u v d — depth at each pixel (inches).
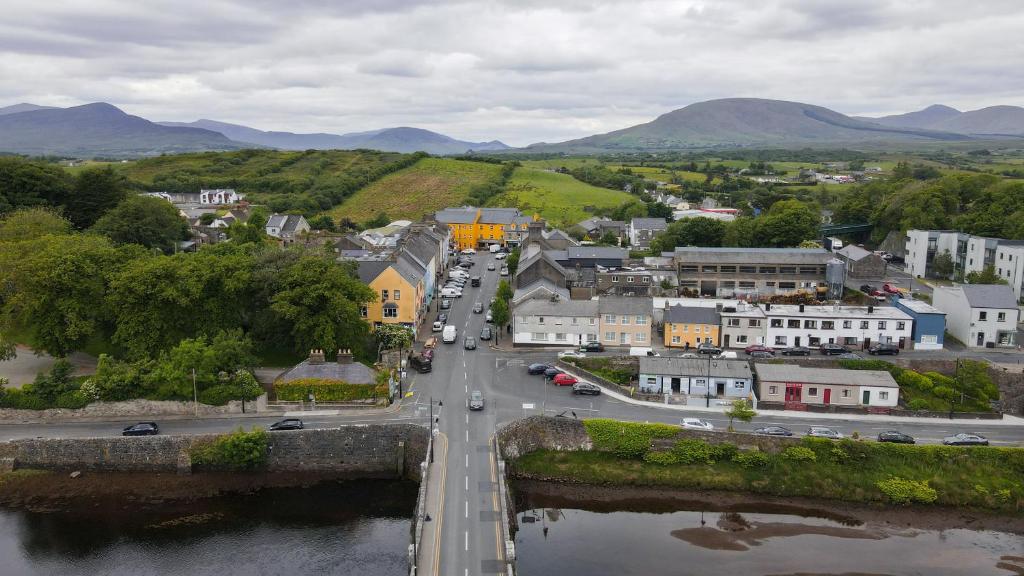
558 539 2908.5
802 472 3265.3
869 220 7795.3
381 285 4640.8
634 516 3107.8
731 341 4527.6
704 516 3100.4
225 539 2829.7
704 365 3998.5
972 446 3299.7
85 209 6323.8
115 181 6722.4
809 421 3646.7
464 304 5615.2
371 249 6624.0
